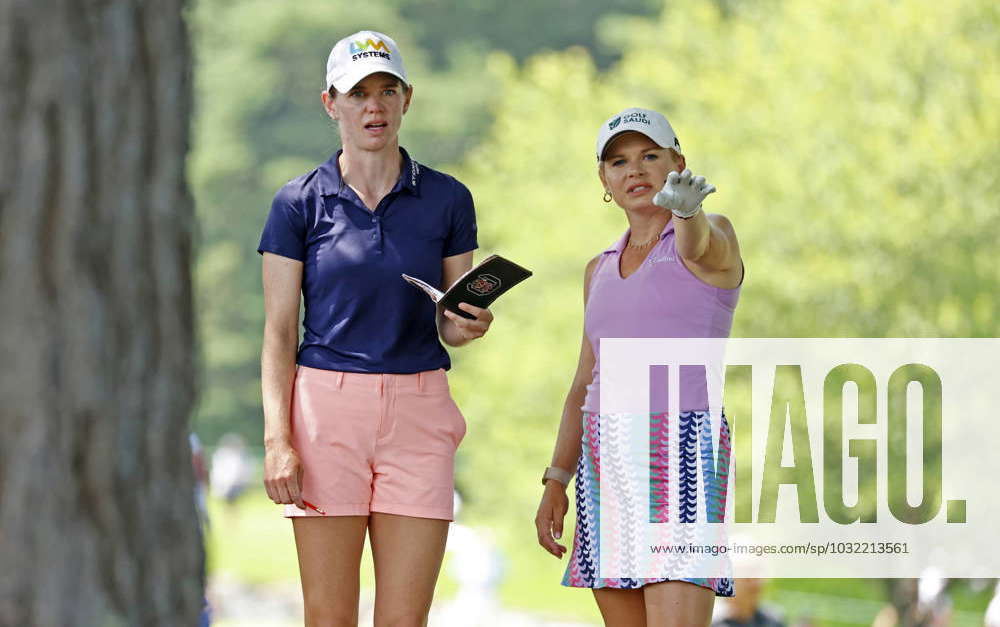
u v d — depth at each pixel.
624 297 16.47
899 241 53.69
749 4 64.44
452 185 17.30
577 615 73.62
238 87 156.50
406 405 16.88
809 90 57.94
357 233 16.83
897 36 56.09
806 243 56.03
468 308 16.19
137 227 9.93
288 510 16.97
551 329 66.88
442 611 66.69
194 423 10.83
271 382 16.88
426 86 151.00
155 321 10.02
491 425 67.44
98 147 9.78
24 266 9.60
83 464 9.72
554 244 67.38
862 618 61.03
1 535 9.58
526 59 158.25
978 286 53.28
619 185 16.67
